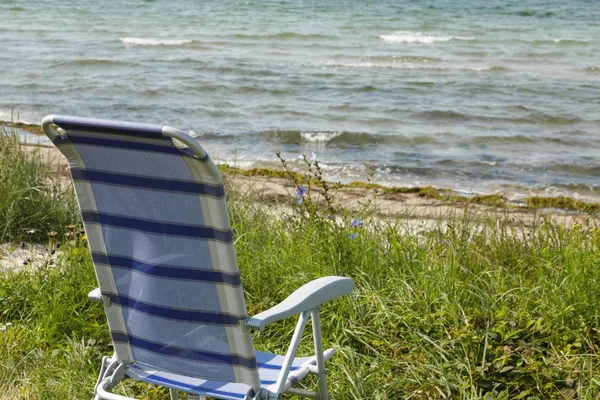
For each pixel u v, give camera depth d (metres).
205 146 12.13
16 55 21.78
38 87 17.02
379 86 18.17
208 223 2.50
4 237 5.97
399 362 3.65
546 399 3.38
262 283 4.60
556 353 3.62
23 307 4.47
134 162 2.54
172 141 2.38
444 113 15.16
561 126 14.40
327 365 3.68
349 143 12.65
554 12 38.56
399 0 43.50
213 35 28.00
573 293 4.04
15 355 3.87
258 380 2.65
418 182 10.23
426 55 23.89
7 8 36.53
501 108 15.82
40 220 6.16
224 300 2.58
